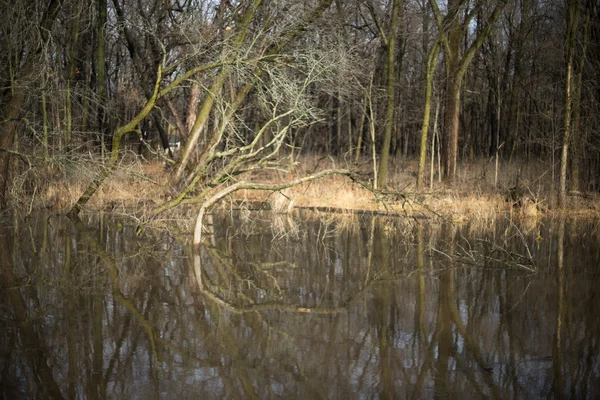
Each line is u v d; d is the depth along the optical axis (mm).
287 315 6492
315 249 10547
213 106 17703
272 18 15180
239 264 9164
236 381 4723
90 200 16047
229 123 12992
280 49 14867
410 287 7746
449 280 8148
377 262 9375
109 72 29562
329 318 6387
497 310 6719
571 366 5059
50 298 7000
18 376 4738
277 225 13773
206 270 8695
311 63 12992
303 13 15047
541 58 24328
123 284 7734
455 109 20281
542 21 26297
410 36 23188
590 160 19125
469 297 7254
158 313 6488
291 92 12344
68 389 4523
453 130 20281
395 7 19375
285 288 7672
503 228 13273
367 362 5129
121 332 5836
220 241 11320
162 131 23109
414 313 6590
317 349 5449
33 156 12789
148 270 8609
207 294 7340
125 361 5102
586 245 11000
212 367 5008
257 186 10953
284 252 10242
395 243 11234
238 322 6215
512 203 16031
